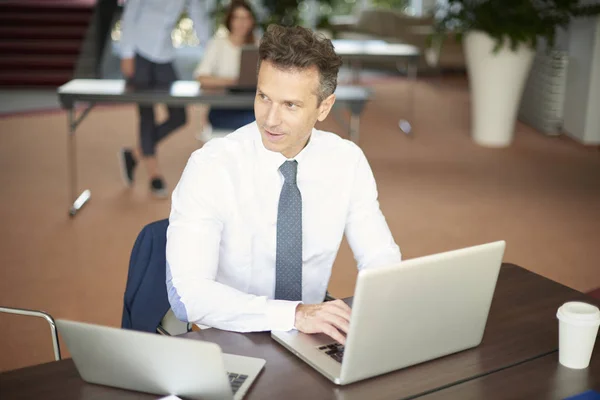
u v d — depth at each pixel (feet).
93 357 4.79
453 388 4.97
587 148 21.94
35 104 27.43
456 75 35.73
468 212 16.14
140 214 15.78
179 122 17.01
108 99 14.51
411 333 5.08
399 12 34.86
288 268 6.77
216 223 6.49
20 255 13.42
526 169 19.66
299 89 5.73
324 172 6.92
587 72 21.94
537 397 4.89
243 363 5.16
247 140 6.70
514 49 20.95
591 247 14.23
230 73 17.11
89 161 19.89
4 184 17.66
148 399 4.75
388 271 4.74
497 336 5.74
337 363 5.17
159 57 16.42
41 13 32.83
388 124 24.97
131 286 6.83
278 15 26.32
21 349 10.07
